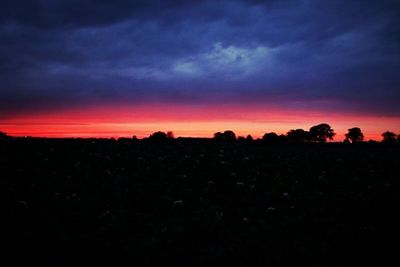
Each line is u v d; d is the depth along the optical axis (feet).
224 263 38.37
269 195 62.95
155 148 99.81
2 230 40.86
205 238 43.70
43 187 57.67
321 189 67.97
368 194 64.13
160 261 37.60
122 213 49.44
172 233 43.50
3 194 52.24
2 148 82.89
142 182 65.16
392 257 41.88
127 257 37.63
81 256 37.40
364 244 44.78
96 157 81.30
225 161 85.71
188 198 58.85
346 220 52.54
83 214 47.91
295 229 47.93
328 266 39.19
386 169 84.74
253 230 46.01
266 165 84.38
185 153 93.61
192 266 37.78
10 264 34.71
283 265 38.70
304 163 88.74
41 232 41.06
